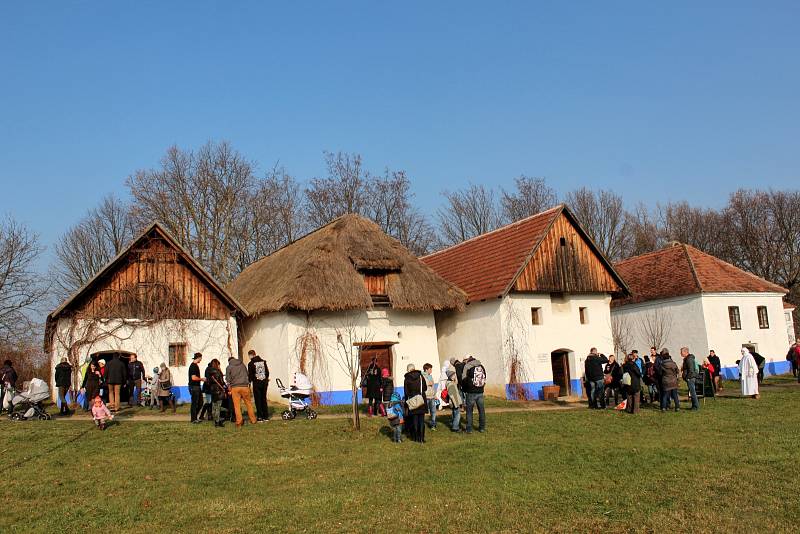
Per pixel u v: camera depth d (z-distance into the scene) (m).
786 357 34.28
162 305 25.81
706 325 34.78
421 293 28.02
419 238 53.75
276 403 26.22
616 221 57.16
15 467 13.92
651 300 37.38
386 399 21.94
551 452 15.15
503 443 16.28
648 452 14.85
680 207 63.44
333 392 26.06
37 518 10.68
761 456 14.03
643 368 24.12
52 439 16.81
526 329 28.47
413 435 17.27
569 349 29.66
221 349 26.56
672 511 10.60
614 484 12.33
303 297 25.23
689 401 24.27
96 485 12.59
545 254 29.23
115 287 25.50
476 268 31.41
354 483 12.66
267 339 28.08
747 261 58.75
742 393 25.52
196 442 16.64
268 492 12.12
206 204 45.94
